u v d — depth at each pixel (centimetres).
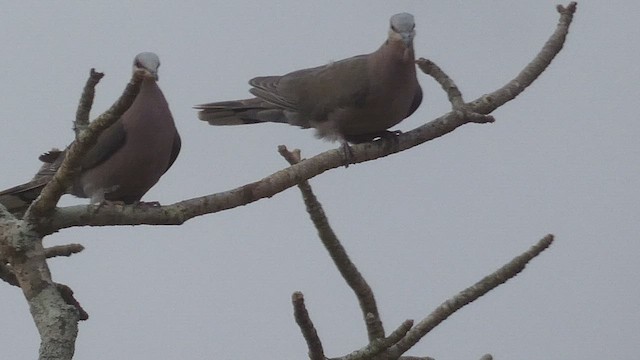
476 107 1102
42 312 769
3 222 804
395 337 806
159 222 856
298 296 773
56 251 949
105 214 835
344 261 959
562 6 1134
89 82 847
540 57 1112
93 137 761
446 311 843
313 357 798
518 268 849
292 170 920
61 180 788
